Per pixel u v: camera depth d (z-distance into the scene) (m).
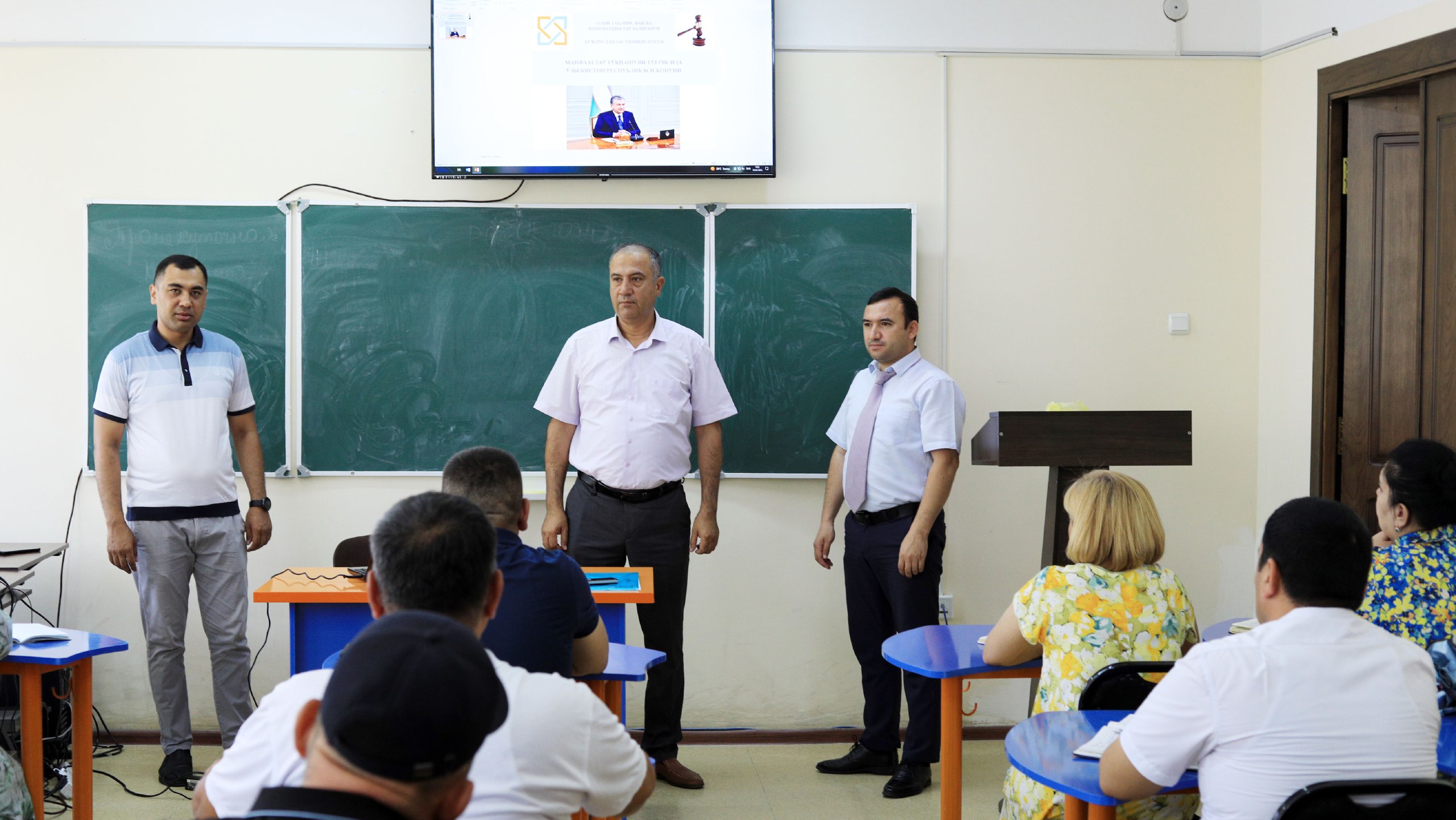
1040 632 2.18
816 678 4.05
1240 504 4.11
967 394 4.05
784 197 4.00
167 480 3.42
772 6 3.90
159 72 3.90
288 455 3.94
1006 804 2.19
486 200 3.96
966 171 4.04
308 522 3.95
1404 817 1.45
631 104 3.89
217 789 1.22
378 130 3.94
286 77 3.92
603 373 3.50
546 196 3.97
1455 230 3.38
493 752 1.24
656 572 3.48
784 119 4.00
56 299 3.88
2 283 3.87
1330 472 3.80
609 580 2.96
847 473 3.59
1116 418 3.05
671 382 3.50
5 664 2.48
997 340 4.05
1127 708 2.05
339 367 3.95
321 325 3.94
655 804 3.36
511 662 1.91
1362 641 1.57
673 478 3.51
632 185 3.98
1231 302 4.10
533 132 3.88
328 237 3.93
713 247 3.99
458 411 3.97
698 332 4.00
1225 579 4.11
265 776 1.20
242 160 3.92
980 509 4.06
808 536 4.04
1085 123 4.06
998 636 2.27
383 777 0.83
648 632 3.51
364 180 3.94
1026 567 4.07
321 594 2.82
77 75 3.88
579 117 3.88
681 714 3.91
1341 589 1.59
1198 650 1.62
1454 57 3.35
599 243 3.98
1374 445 3.69
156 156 3.90
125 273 3.88
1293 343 3.95
